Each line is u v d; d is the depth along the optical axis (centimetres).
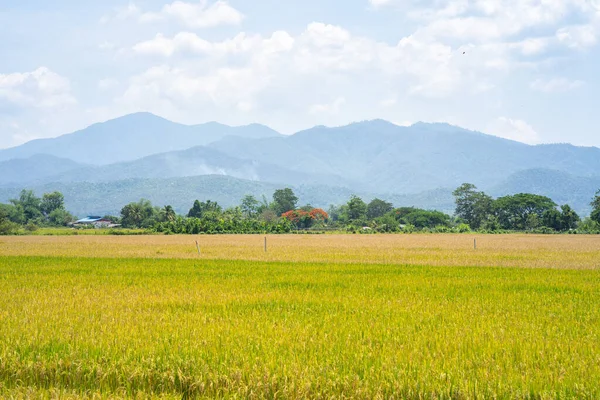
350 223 14088
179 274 2547
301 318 1381
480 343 1100
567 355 1023
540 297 1802
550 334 1205
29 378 949
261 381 884
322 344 1085
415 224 14525
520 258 3622
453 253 4109
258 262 3269
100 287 2038
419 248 4850
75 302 1638
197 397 856
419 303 1619
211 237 7831
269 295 1788
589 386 863
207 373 923
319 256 3769
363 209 15775
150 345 1070
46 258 3606
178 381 923
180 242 6069
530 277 2412
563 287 2080
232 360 980
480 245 5503
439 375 897
